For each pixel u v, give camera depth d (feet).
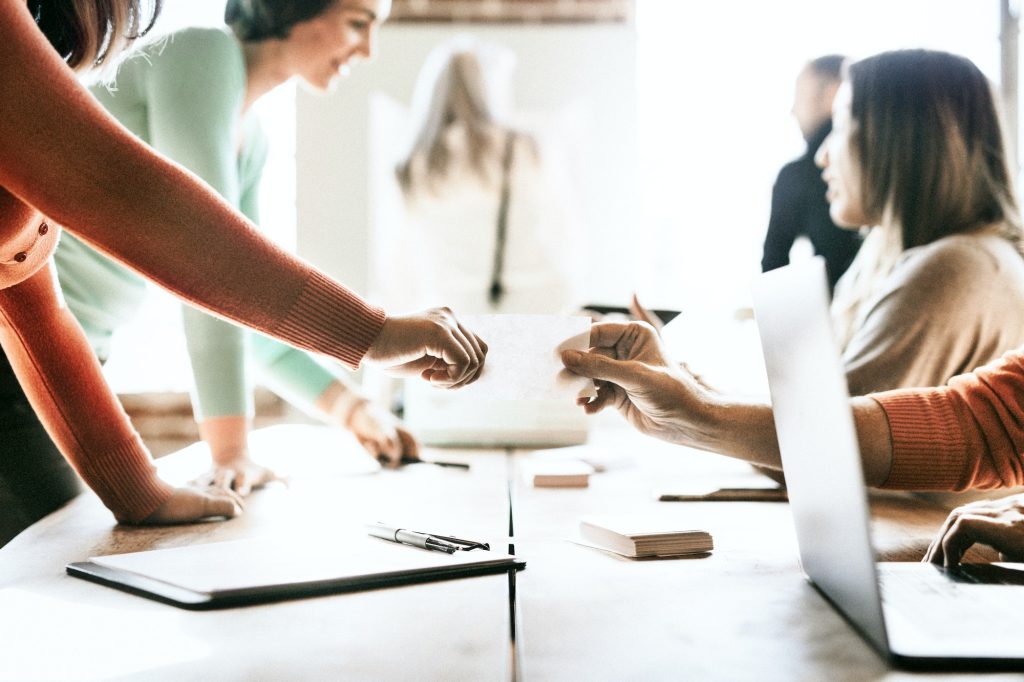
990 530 2.73
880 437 3.30
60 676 1.87
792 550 3.21
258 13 5.18
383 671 1.87
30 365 3.47
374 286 9.62
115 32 3.15
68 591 2.61
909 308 5.34
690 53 9.77
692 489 4.58
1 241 2.86
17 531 4.12
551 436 7.11
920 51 5.69
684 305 9.84
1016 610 2.23
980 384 3.39
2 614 2.37
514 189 9.63
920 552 3.12
